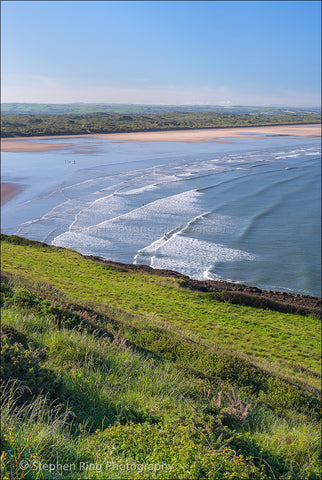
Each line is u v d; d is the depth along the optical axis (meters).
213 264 41.47
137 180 86.75
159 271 37.56
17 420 4.47
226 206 65.94
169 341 13.20
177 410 6.08
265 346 21.64
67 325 11.50
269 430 7.14
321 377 18.11
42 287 17.59
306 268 40.72
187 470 4.06
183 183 84.75
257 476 4.43
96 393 6.27
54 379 5.77
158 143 175.25
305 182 87.44
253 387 10.96
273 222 57.12
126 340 11.63
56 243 45.78
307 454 5.89
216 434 5.24
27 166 102.06
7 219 54.88
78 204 64.62
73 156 125.38
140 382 7.80
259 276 38.91
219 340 20.86
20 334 8.43
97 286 27.30
